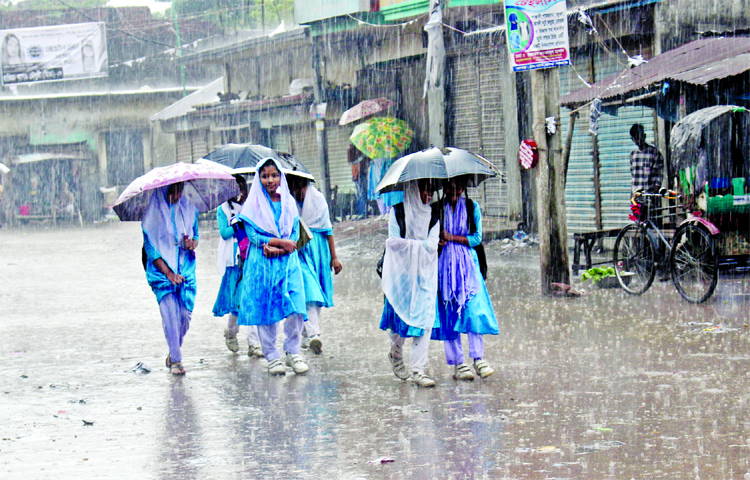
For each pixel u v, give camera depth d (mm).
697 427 7176
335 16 30344
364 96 32188
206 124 42875
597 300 14250
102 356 11734
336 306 15281
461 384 9148
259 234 9781
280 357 11008
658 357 9906
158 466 6719
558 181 14938
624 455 6520
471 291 9156
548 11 14523
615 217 21188
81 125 55906
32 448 7344
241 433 7605
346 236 27453
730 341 10586
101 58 46812
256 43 36844
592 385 8766
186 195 11008
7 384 10078
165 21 64125
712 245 13102
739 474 6008
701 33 19406
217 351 11836
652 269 14336
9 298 18578
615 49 21094
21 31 46500
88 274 23047
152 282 10242
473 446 6914
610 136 21078
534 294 15250
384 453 6840
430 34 25750
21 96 56750
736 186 14492
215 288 18922
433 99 27188
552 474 6156
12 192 54812
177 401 8922
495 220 25281
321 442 7223
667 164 18984
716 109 14500
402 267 9055
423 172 8781
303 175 11031
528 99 24406
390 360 10281
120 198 9852
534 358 10227
